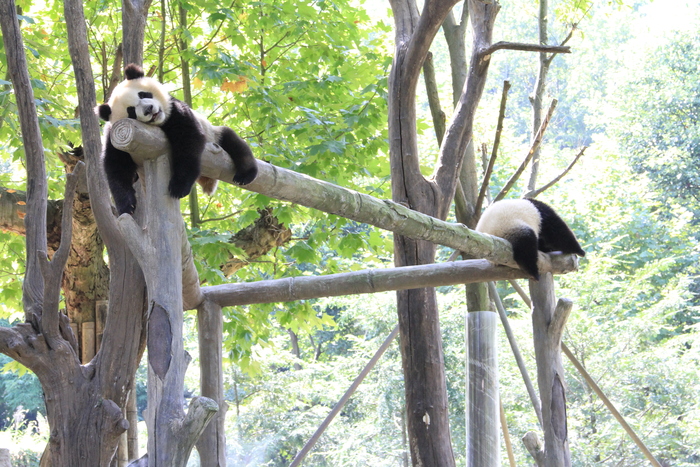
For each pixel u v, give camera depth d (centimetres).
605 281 1320
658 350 1238
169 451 338
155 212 356
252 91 847
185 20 883
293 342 2147
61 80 881
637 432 1169
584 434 1202
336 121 876
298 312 916
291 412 1458
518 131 3434
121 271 500
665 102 2291
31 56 786
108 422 476
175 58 939
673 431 1184
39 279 479
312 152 796
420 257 655
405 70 664
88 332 746
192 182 361
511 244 527
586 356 1240
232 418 1393
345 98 935
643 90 2361
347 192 446
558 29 3541
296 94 907
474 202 774
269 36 930
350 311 1547
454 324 1366
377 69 945
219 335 532
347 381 1523
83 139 502
